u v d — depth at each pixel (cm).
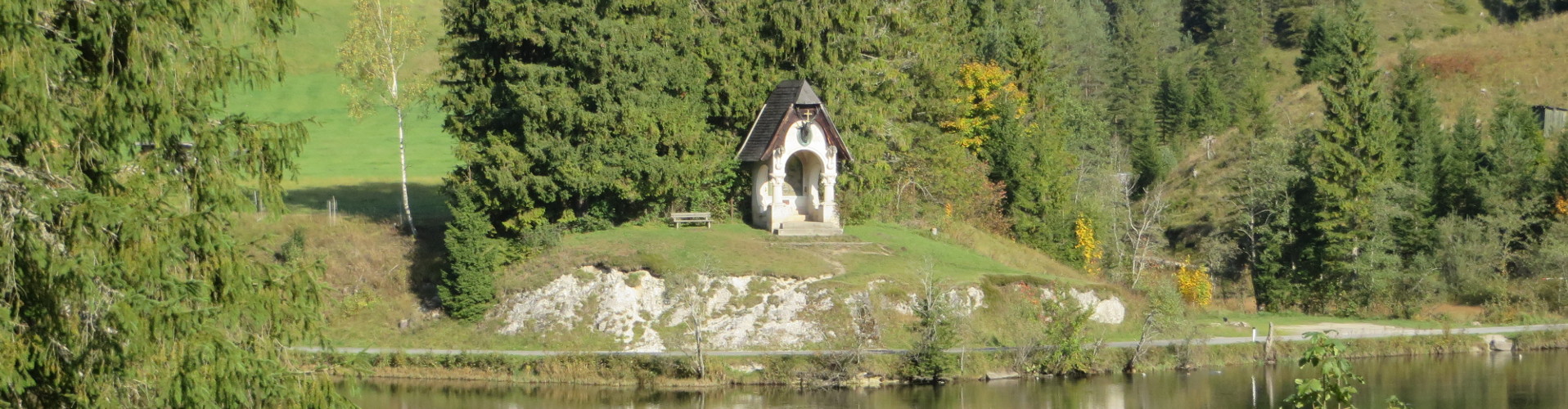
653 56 7750
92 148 2489
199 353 2477
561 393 6038
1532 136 12219
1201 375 6612
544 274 7138
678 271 7019
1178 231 12875
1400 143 11675
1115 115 16750
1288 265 10406
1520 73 15162
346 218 8806
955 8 11244
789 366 6219
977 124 10306
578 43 7562
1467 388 6456
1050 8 17425
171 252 2497
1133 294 7900
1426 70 15612
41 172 2403
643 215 8100
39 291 2347
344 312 7262
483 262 7131
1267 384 6366
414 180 11381
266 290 2742
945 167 9575
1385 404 6000
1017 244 9612
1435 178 11219
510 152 7519
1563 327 8131
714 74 8406
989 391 6094
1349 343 7538
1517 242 10369
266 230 8194
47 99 2319
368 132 14862
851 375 6188
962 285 7075
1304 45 18525
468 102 7838
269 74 2761
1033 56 11294
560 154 7531
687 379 6178
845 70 8769
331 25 18900
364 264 7788
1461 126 11425
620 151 7694
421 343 6919
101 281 2388
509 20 7675
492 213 7694
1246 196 10900
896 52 9538
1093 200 10406
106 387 2441
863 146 8812
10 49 2261
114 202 2408
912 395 5981
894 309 6869
